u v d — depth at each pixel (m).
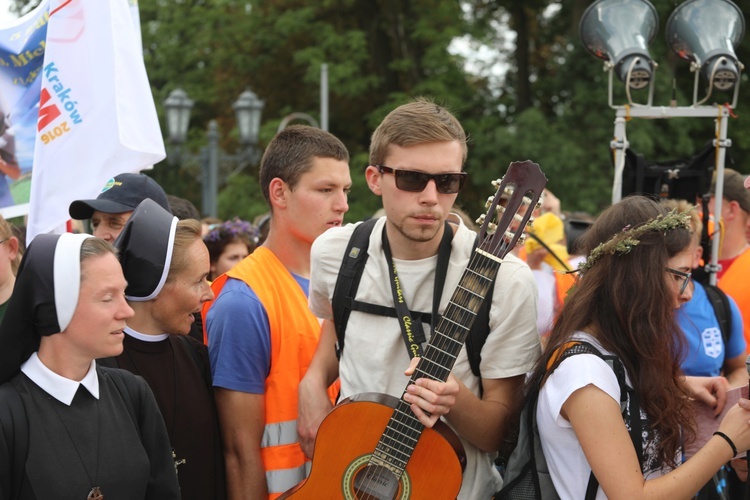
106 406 2.91
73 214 4.03
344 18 23.34
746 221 5.53
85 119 4.18
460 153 3.19
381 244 3.36
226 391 3.74
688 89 19.33
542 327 3.96
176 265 3.48
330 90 21.91
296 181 3.95
